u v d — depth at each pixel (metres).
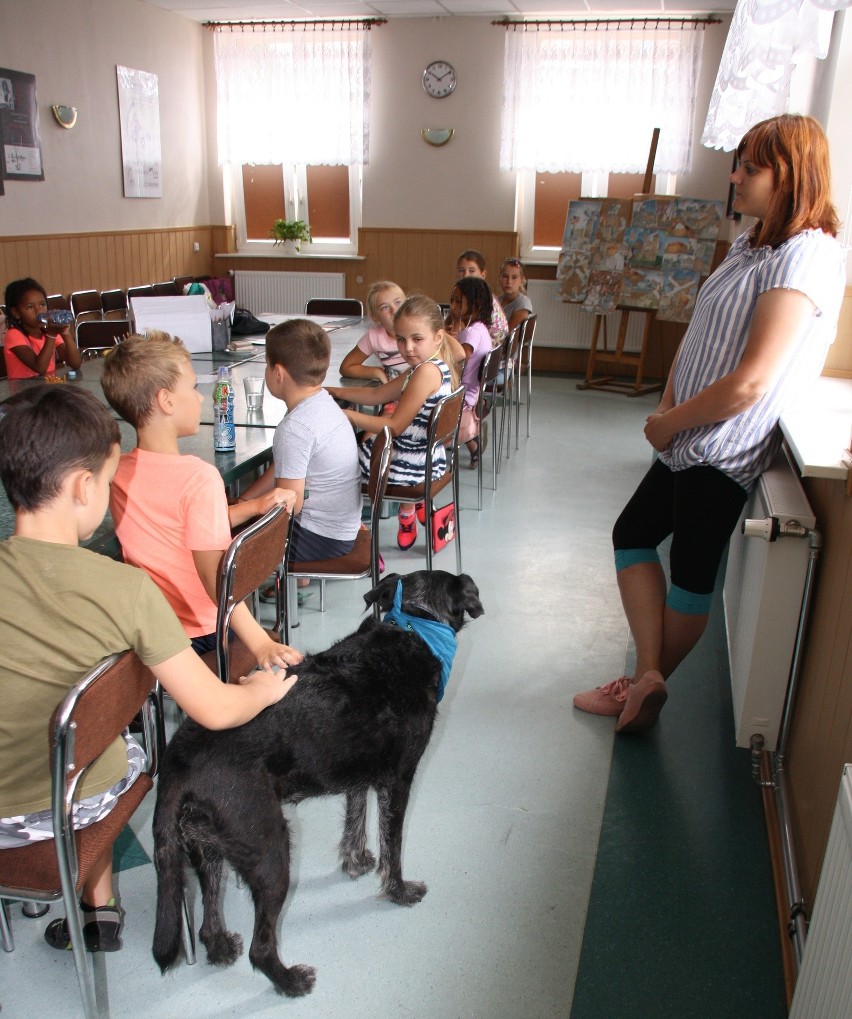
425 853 1.92
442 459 3.30
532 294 8.30
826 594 1.87
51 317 3.87
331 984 1.57
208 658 1.88
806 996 1.17
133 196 7.57
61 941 1.62
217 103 8.46
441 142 8.09
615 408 6.99
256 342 4.71
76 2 6.59
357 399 3.43
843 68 2.51
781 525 1.91
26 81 6.15
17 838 1.30
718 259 7.74
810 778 1.79
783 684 2.05
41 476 1.20
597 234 7.61
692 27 7.32
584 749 2.33
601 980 1.59
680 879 1.85
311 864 1.89
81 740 1.16
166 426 1.76
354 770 1.55
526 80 7.73
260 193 8.80
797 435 1.87
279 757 1.43
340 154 8.30
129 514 1.75
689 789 2.17
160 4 7.50
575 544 3.89
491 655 2.84
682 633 2.29
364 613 3.11
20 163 6.18
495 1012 1.52
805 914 1.61
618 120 7.64
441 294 8.55
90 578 1.22
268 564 1.79
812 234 1.91
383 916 1.74
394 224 8.48
